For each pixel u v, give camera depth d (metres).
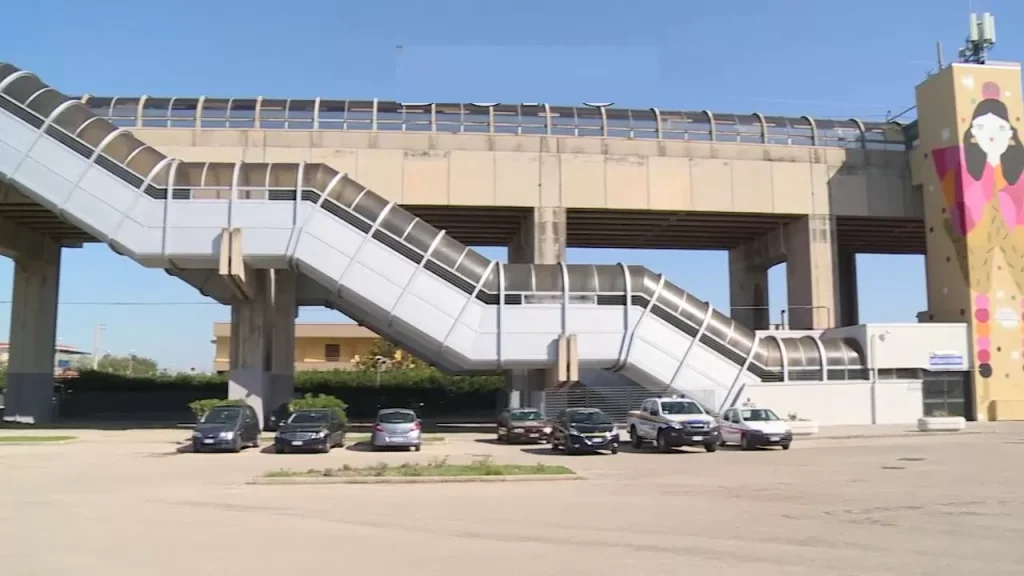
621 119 41.91
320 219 30.98
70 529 10.98
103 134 30.73
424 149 39.81
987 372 38.53
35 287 43.94
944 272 40.75
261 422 34.91
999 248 39.81
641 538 10.19
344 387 59.22
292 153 39.12
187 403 58.66
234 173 30.97
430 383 60.78
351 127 39.91
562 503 13.54
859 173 43.03
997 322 39.19
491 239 50.00
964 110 40.53
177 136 38.69
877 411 36.75
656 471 19.20
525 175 40.19
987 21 41.94
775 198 42.12
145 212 30.41
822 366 36.28
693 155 41.72
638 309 33.19
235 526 11.21
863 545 9.67
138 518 11.97
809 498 13.97
